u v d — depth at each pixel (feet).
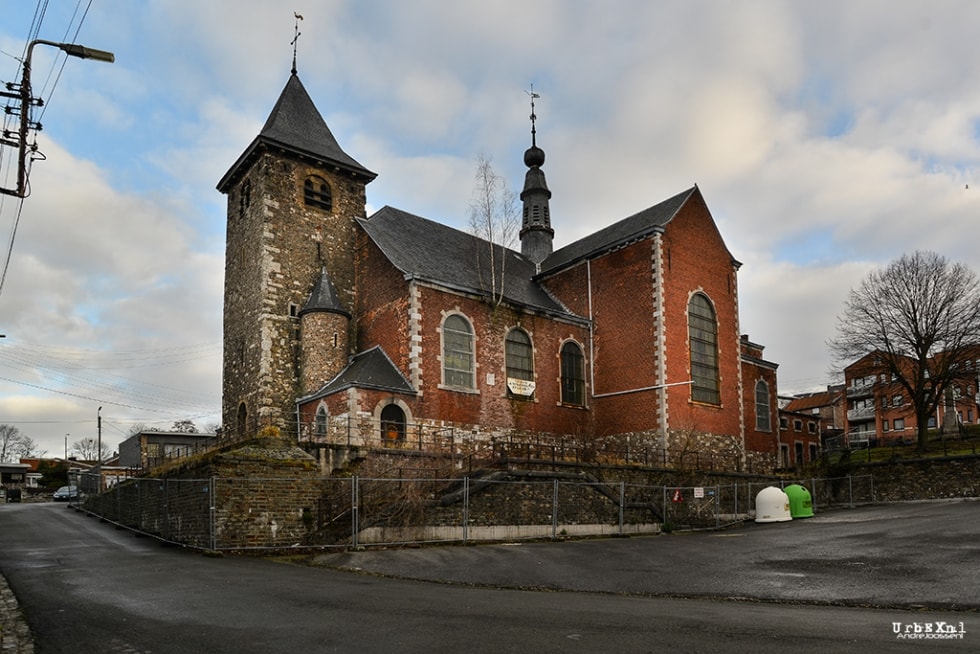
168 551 69.62
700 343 132.46
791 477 131.85
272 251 117.29
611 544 77.15
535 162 172.76
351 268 126.52
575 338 133.90
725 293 139.74
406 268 114.42
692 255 133.90
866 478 131.34
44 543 79.05
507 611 37.11
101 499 124.57
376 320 118.62
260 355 112.88
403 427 104.78
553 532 83.30
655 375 123.75
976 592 42.19
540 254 165.89
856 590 44.50
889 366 155.33
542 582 51.67
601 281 136.15
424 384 108.37
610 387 131.44
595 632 31.19
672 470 109.60
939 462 122.93
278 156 121.60
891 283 157.28
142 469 127.34
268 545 70.74
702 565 58.75
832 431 252.42
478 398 115.34
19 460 345.10
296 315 117.80
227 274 129.80
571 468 97.35
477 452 103.40
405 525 74.33
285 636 30.94
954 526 73.82
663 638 29.78
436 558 63.31
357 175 130.31
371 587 46.65
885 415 246.47
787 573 52.49
